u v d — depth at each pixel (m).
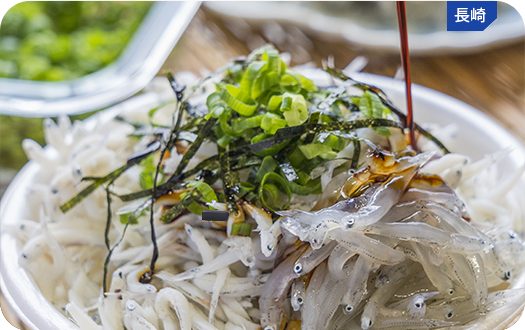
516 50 0.29
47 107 0.26
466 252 0.16
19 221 0.19
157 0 0.33
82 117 0.27
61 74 0.32
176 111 0.19
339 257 0.16
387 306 0.17
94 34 0.35
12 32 0.35
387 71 0.28
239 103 0.18
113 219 0.19
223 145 0.18
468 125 0.21
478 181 0.20
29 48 0.34
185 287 0.17
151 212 0.17
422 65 0.28
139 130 0.20
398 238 0.16
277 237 0.16
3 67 0.32
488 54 0.29
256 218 0.16
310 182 0.17
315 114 0.17
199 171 0.18
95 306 0.18
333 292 0.16
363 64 0.24
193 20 0.32
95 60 0.34
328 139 0.17
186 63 0.29
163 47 0.27
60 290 0.18
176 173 0.18
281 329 0.17
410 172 0.16
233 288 0.17
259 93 0.18
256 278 0.17
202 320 0.17
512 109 0.26
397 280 0.16
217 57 0.29
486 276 0.17
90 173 0.19
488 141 0.20
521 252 0.17
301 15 0.31
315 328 0.16
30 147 0.20
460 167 0.18
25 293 0.17
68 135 0.21
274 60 0.18
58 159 0.20
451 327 0.16
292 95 0.18
